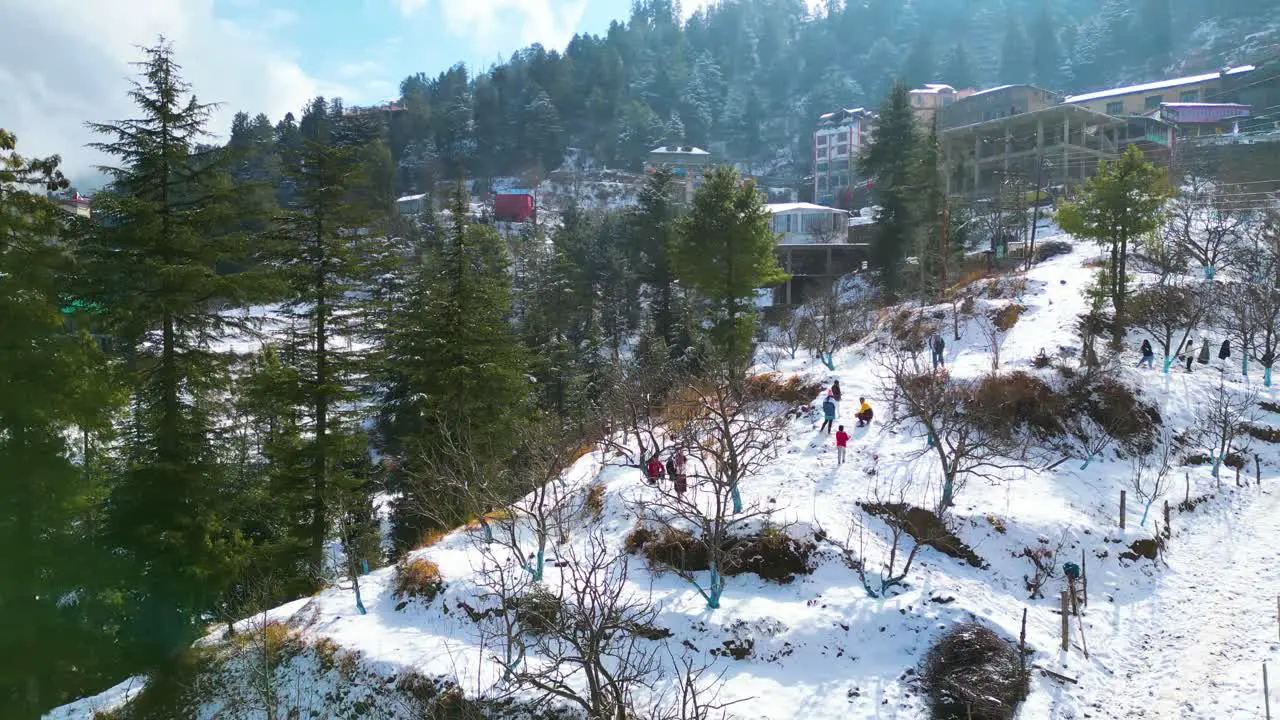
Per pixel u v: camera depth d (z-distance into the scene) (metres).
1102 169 38.34
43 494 19.33
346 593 24.58
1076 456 29.67
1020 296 42.22
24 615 18.86
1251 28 134.88
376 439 40.69
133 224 22.03
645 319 58.81
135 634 21.92
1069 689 18.58
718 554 21.17
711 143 152.00
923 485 25.98
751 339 38.44
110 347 25.20
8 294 18.16
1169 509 26.62
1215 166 66.19
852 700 18.12
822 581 21.97
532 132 136.25
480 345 31.67
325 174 27.33
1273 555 23.77
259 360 26.11
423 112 145.38
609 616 13.45
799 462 28.41
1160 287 40.53
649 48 184.25
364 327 28.36
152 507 22.42
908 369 34.66
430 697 18.94
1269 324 34.34
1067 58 156.25
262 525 31.14
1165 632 20.89
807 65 175.00
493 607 21.64
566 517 26.78
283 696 20.39
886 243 54.41
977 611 20.55
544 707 17.83
